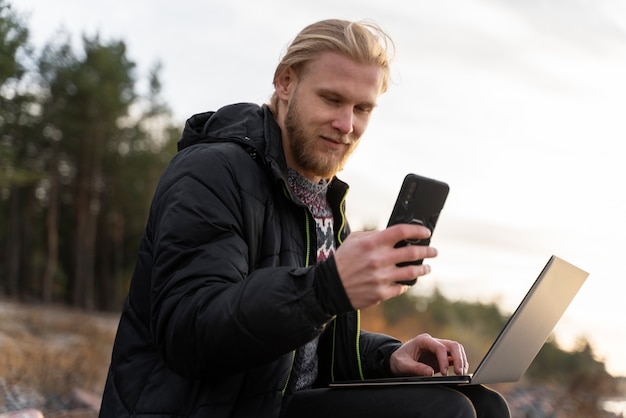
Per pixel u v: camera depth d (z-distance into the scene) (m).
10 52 15.80
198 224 1.93
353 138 2.26
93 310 42.38
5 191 40.22
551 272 2.06
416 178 1.82
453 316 17.03
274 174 2.11
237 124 2.24
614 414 8.49
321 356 2.41
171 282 1.88
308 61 2.23
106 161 42.12
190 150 2.14
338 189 2.46
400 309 17.08
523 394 9.38
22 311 23.36
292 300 1.75
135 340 2.07
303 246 2.20
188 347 1.83
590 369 10.79
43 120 36.94
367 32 2.22
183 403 1.95
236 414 1.96
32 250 45.00
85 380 9.28
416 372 2.41
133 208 44.66
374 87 2.23
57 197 39.81
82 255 39.88
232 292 1.80
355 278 1.72
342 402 2.12
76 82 37.19
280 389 2.02
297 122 2.24
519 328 2.05
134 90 40.25
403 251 1.73
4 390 7.39
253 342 1.77
